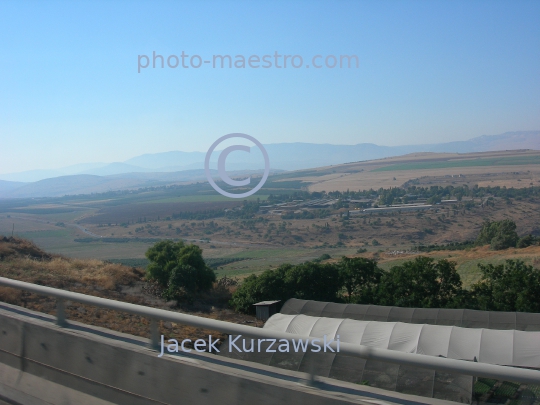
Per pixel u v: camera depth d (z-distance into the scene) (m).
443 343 9.54
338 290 20.70
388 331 10.22
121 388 3.85
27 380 4.41
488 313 12.90
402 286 19.61
